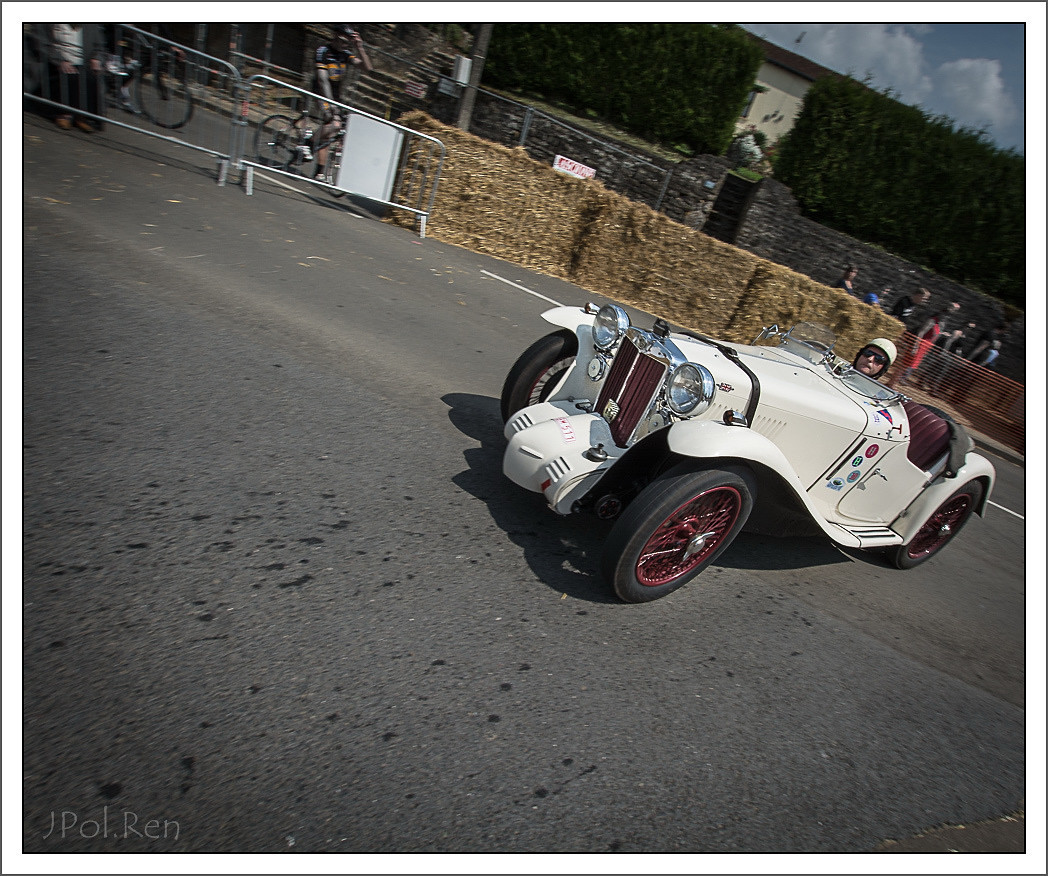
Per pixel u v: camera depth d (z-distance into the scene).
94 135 7.78
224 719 1.91
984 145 15.12
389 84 14.01
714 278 9.59
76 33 7.38
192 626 2.18
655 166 13.95
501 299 7.27
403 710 2.11
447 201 8.98
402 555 2.83
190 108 8.55
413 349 5.11
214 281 5.02
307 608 2.39
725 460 2.84
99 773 1.68
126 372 3.55
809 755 2.45
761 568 3.82
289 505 2.93
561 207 9.38
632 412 3.30
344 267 6.38
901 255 16.22
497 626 2.60
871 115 15.10
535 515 3.44
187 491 2.82
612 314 3.47
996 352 14.05
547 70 15.66
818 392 3.62
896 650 3.39
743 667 2.84
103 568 2.30
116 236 5.20
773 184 14.75
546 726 2.21
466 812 1.85
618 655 2.66
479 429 4.18
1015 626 4.10
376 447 3.61
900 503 4.04
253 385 3.82
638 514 2.72
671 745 2.29
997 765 2.71
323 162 9.27
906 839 2.19
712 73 15.45
